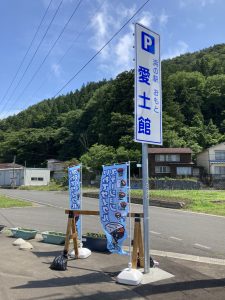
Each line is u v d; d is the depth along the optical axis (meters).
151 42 6.83
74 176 8.47
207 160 59.09
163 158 57.06
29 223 14.15
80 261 7.50
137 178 47.59
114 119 64.06
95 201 27.48
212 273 6.79
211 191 36.47
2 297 5.20
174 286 5.92
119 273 6.48
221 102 82.31
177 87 82.62
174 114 72.44
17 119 94.94
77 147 82.00
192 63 106.25
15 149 87.38
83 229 12.54
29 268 6.89
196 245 9.84
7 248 8.74
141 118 6.52
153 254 8.59
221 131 77.00
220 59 108.25
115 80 71.69
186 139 68.69
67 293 5.49
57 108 97.00
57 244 9.31
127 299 5.29
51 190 52.28
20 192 44.44
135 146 56.09
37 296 5.30
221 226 13.55
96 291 5.62
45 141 86.50
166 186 44.19
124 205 6.61
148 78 6.71
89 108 85.38
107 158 56.03
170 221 15.06
